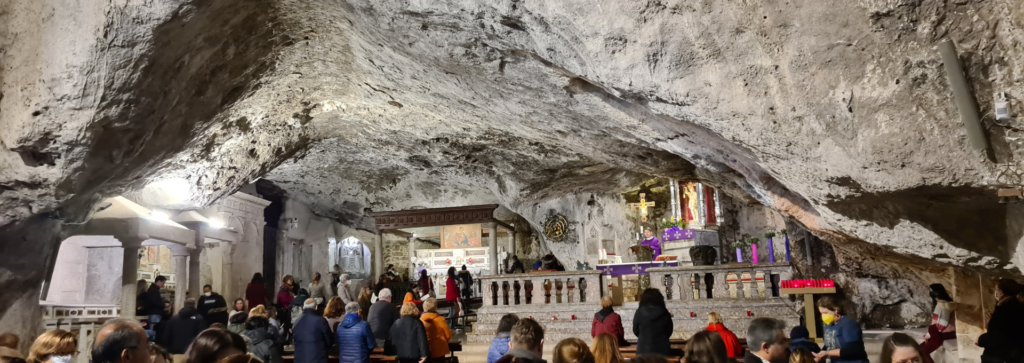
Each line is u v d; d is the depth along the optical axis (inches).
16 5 293.0
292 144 543.5
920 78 190.9
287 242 847.7
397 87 390.3
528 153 606.9
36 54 292.2
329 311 330.6
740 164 320.8
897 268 466.0
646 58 229.1
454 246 858.1
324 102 463.2
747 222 717.3
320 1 288.0
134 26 268.5
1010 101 177.0
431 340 309.9
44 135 301.3
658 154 424.2
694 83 227.5
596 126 346.6
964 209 225.6
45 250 374.3
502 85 323.3
